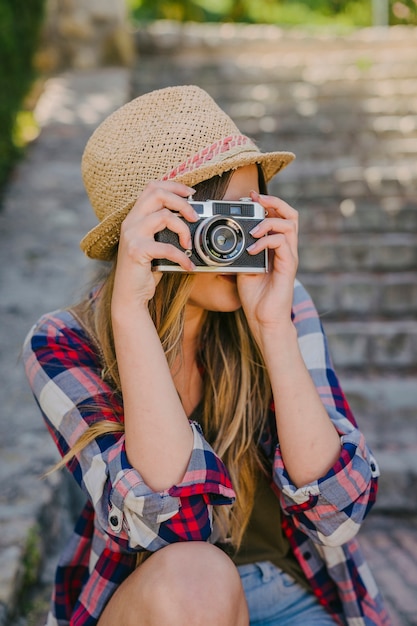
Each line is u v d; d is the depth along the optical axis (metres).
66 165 4.45
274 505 1.39
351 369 3.48
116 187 1.32
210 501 1.23
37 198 4.06
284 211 1.31
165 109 1.31
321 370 1.42
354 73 5.89
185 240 1.24
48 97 5.47
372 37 6.41
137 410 1.21
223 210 1.27
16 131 4.56
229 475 1.36
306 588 1.39
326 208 4.37
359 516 1.28
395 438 3.13
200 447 1.23
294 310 1.48
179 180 1.25
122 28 6.37
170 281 1.33
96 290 1.50
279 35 6.53
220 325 1.43
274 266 1.31
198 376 1.46
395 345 3.48
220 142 1.28
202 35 6.58
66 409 1.32
